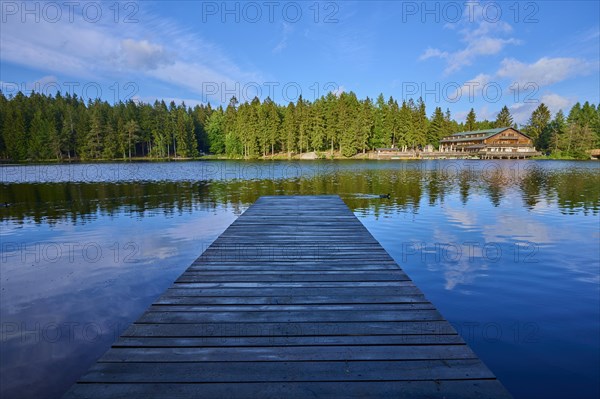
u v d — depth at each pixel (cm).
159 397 198
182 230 896
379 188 1805
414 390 204
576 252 677
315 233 628
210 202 1371
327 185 1975
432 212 1120
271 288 364
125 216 1084
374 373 219
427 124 6109
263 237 597
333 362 231
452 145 6525
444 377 215
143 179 2398
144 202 1370
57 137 4903
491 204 1271
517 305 450
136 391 203
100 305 459
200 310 311
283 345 252
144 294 495
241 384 209
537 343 359
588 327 392
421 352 243
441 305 452
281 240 575
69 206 1276
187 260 649
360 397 198
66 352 347
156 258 661
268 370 223
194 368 224
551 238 788
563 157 5456
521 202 1312
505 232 848
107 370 222
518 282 528
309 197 1189
